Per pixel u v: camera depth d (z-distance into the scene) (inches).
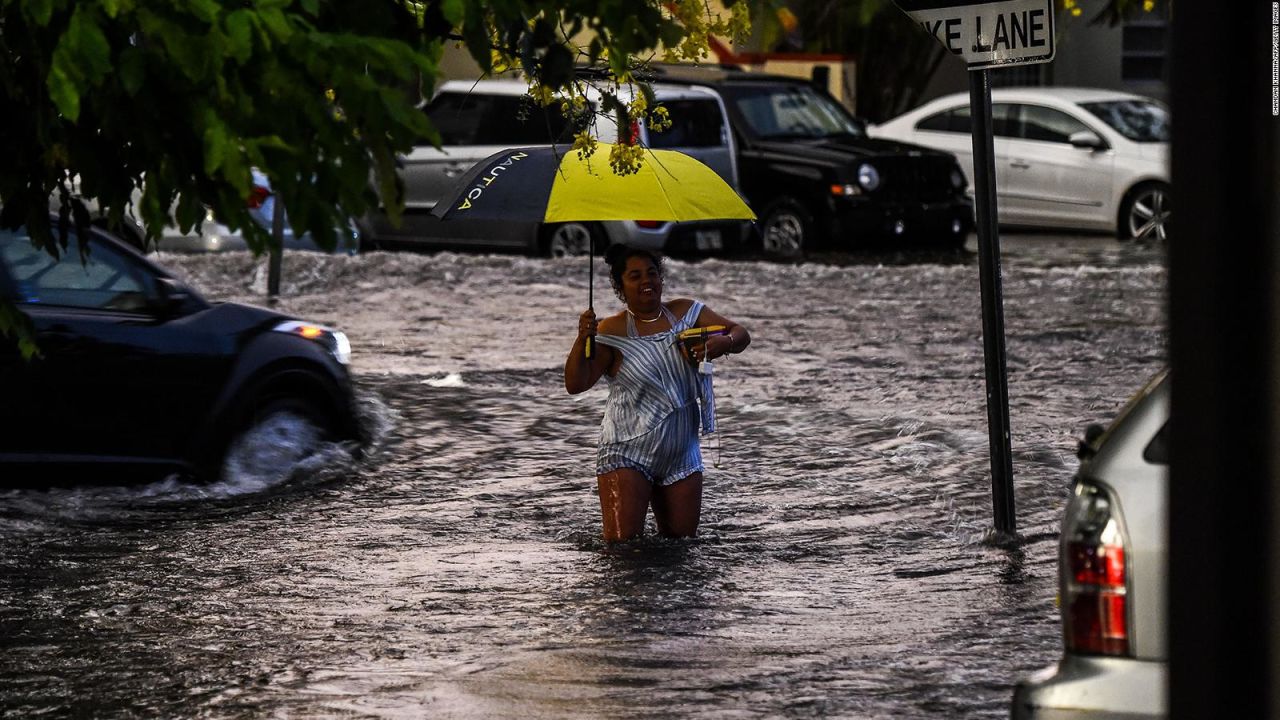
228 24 438.6
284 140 446.9
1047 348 1537.9
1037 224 2559.1
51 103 542.9
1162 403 464.8
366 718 622.5
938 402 1304.1
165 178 472.4
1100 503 454.9
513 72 644.7
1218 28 337.4
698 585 805.2
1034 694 451.8
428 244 2431.1
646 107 621.3
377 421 1244.5
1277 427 345.1
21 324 711.7
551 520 961.5
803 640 713.6
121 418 1004.6
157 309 1031.0
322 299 1865.2
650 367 864.9
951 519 942.4
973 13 840.3
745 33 586.6
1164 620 444.1
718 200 845.2
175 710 640.4
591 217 826.8
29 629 749.3
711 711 621.9
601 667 677.9
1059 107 2549.2
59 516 959.0
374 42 452.4
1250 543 344.5
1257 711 346.0
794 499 997.8
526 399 1342.3
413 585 817.5
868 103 2994.6
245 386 1051.9
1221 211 339.3
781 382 1391.5
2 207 641.0
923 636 719.1
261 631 743.1
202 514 976.3
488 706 631.2
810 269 2062.0
